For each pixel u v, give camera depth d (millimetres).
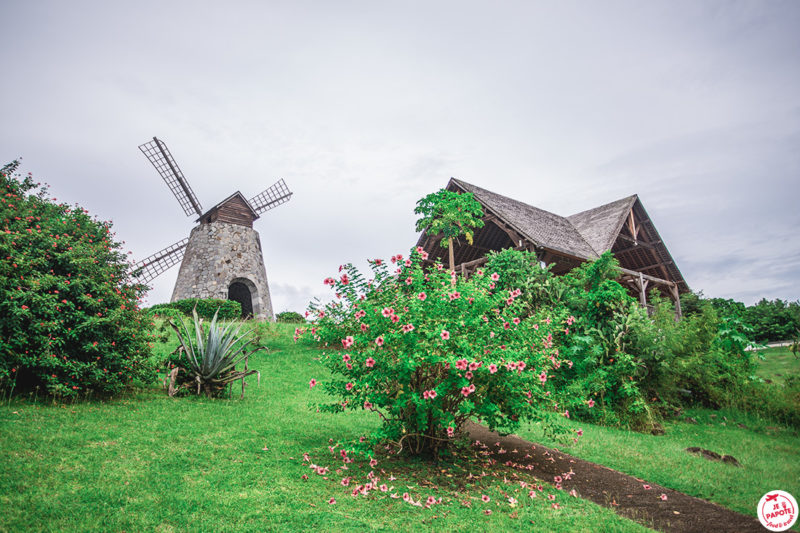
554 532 4809
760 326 26984
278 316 32531
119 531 4094
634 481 6793
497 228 25141
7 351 7449
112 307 9258
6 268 7836
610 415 11094
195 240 31078
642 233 25844
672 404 12711
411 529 4621
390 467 6469
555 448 8523
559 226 25047
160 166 33250
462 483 6133
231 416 8492
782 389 12883
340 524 4590
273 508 4832
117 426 7047
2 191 9234
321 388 12297
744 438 10539
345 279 7035
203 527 4285
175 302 27297
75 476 5078
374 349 6574
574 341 12297
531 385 6992
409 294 7164
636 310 12461
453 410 6867
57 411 7469
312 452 6832
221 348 10297
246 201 32906
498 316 7289
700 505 5848
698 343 13344
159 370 10094
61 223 9484
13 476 4867
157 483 5137
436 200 20828
